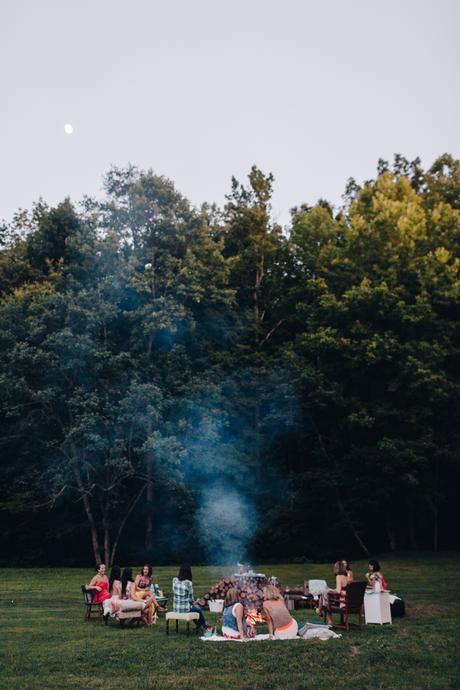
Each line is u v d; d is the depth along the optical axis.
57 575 29.00
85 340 32.97
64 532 38.53
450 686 9.47
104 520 35.41
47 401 33.84
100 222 37.84
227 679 9.84
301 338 39.47
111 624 15.24
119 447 32.75
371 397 38.81
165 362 36.53
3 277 41.09
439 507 40.16
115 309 34.78
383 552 39.78
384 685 9.48
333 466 38.94
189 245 39.38
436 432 36.09
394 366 36.88
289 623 12.92
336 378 38.97
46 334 34.28
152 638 13.12
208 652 11.57
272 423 38.62
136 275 35.84
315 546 39.00
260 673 10.21
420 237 37.50
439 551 36.38
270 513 37.62
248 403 38.84
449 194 41.81
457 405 35.38
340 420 38.09
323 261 41.62
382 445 34.00
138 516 40.72
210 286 38.00
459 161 42.91
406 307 35.66
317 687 9.40
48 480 35.69
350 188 47.56
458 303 35.56
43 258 41.72
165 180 39.94
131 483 40.19
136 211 38.38
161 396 33.56
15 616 16.73
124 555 37.81
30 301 36.47
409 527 39.81
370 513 40.12
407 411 35.88
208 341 39.88
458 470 38.41
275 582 17.27
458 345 37.62
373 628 14.19
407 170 45.25
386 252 37.88
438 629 13.76
